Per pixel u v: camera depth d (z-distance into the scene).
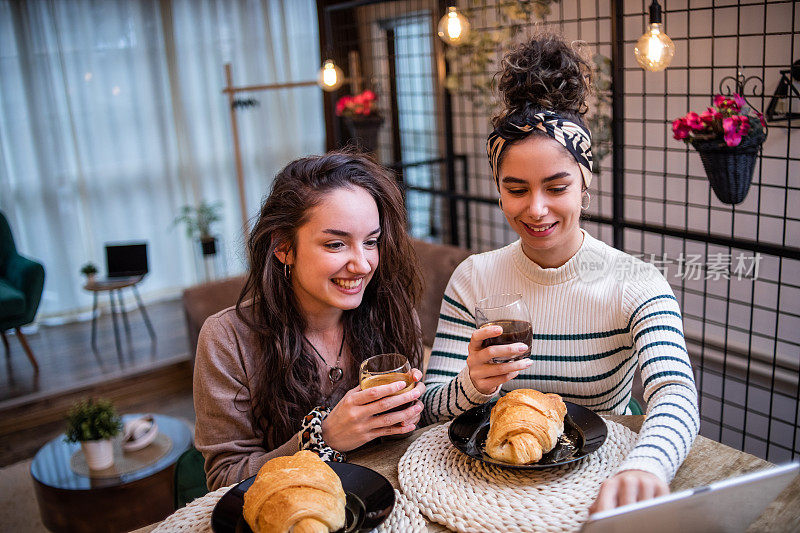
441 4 3.67
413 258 1.52
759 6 3.01
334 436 1.19
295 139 6.46
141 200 5.89
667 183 3.63
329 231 1.27
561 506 1.02
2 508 3.24
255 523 0.94
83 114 5.56
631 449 1.16
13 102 5.32
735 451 1.15
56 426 4.12
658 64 2.08
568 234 1.35
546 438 1.12
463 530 1.00
